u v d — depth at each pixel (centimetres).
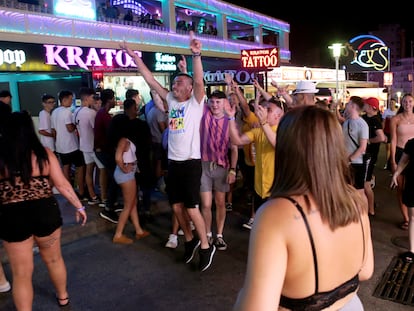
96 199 625
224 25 1573
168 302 368
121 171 487
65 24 896
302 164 135
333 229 132
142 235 526
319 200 132
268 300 122
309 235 128
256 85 558
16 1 799
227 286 396
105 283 406
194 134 413
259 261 125
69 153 622
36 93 1003
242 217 611
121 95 1074
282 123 144
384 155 1249
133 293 385
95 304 366
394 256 457
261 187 444
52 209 314
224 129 462
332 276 133
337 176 135
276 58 1015
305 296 131
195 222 425
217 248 488
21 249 303
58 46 874
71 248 495
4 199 295
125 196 496
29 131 302
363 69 2586
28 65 818
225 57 1563
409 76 3925
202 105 414
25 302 313
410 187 431
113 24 1026
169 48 1227
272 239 126
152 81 441
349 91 2408
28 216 300
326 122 137
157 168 657
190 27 1419
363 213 147
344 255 136
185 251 455
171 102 424
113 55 1010
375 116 630
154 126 641
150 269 436
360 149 511
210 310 353
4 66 773
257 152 445
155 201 645
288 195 135
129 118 514
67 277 420
